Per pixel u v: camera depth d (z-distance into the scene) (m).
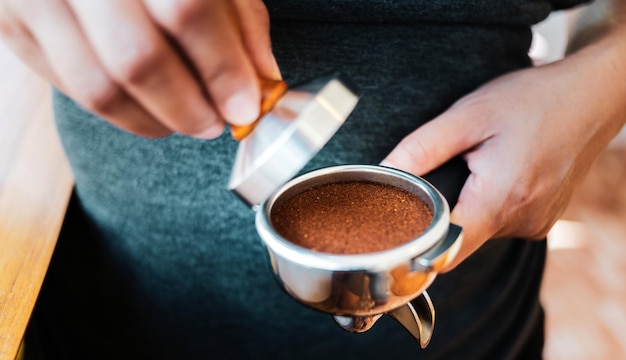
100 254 0.46
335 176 0.30
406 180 0.29
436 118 0.37
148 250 0.42
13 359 0.31
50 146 0.50
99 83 0.24
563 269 1.13
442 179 0.37
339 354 0.43
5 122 0.54
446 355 0.44
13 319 0.33
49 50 0.24
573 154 0.38
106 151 0.40
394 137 0.38
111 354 0.50
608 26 0.45
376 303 0.25
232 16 0.25
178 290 0.43
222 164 0.38
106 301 0.47
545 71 0.39
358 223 0.27
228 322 0.44
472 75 0.39
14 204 0.43
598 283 1.10
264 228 0.26
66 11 0.24
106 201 0.42
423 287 0.26
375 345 0.43
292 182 0.29
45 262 0.38
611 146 1.42
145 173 0.40
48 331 0.50
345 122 0.37
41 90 0.59
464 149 0.36
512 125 0.37
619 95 0.40
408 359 0.44
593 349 0.97
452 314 0.43
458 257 0.35
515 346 0.47
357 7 0.35
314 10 0.35
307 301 0.25
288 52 0.36
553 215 0.40
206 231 0.40
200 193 0.39
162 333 0.46
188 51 0.24
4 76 0.62
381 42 0.37
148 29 0.23
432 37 0.37
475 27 0.38
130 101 0.25
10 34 0.25
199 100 0.25
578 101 0.38
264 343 0.44
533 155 0.36
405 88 0.38
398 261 0.24
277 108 0.26
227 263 0.41
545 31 0.87
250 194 0.26
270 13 0.35
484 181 0.36
